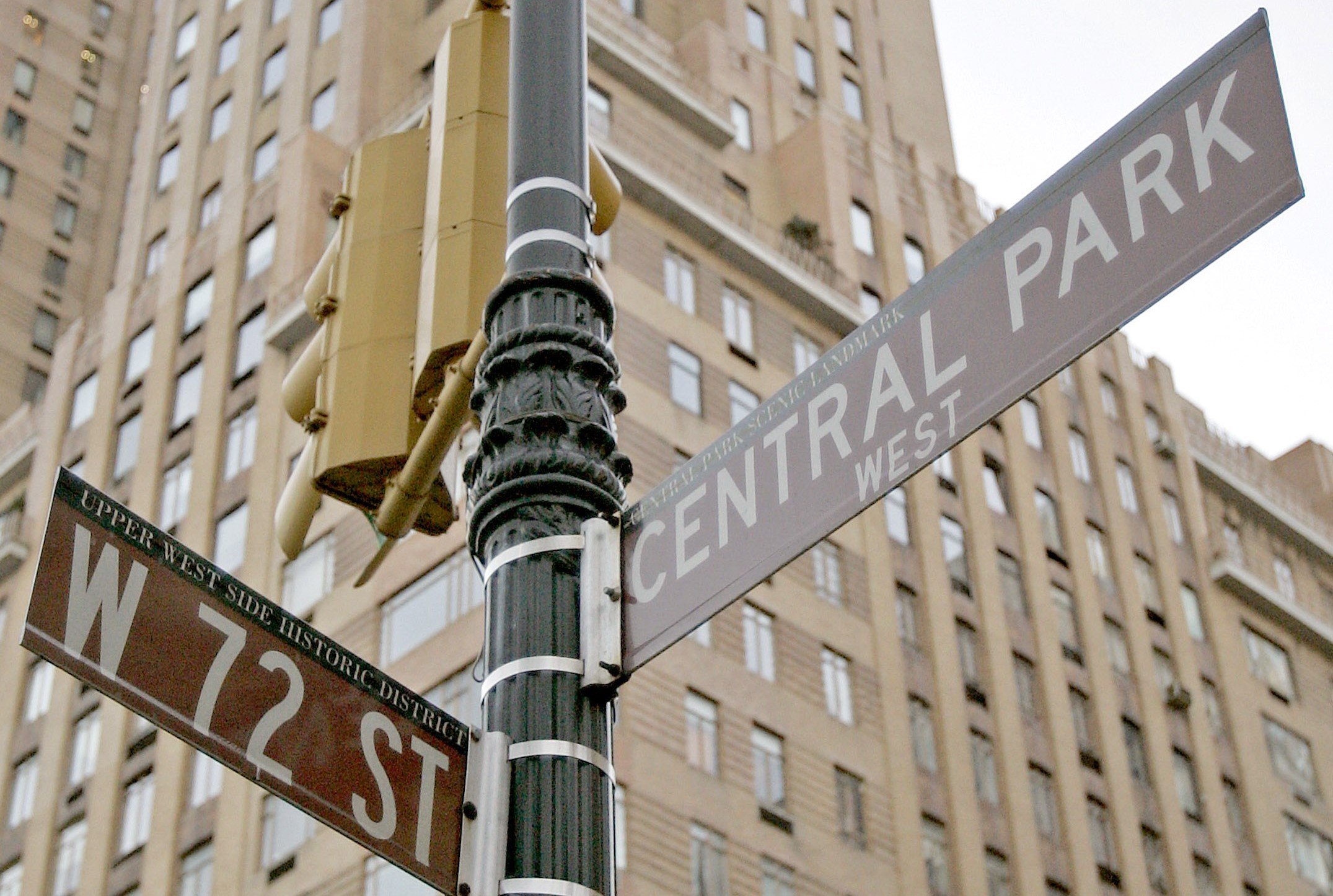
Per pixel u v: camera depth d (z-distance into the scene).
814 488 5.48
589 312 6.35
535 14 6.90
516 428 6.06
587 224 6.59
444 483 7.25
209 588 5.52
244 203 55.12
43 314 76.44
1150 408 65.19
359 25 55.81
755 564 5.49
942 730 46.88
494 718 5.69
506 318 6.29
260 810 41.25
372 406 6.75
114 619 5.28
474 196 6.83
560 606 5.80
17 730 49.91
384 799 5.48
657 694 39.50
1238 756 57.22
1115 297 4.96
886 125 63.50
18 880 45.88
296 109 56.59
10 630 52.81
